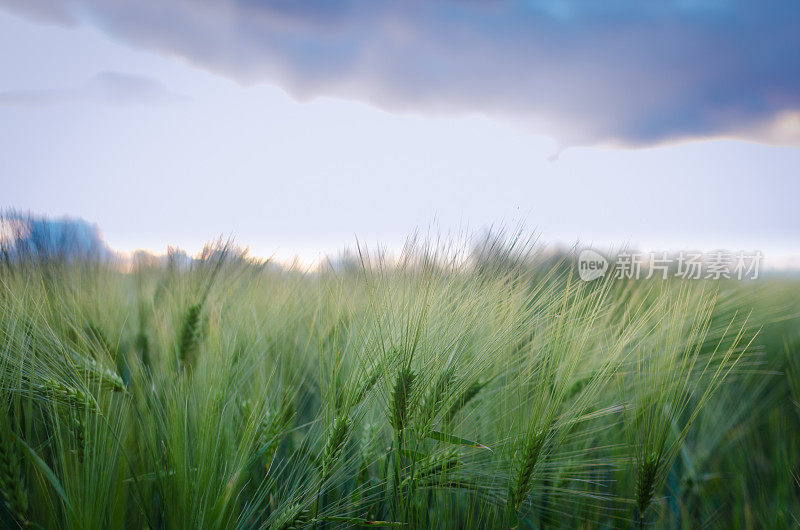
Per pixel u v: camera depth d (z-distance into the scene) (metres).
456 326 1.58
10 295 1.72
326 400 1.52
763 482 1.93
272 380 1.92
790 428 2.23
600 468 1.91
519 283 1.78
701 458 1.99
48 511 1.32
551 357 1.50
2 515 1.39
